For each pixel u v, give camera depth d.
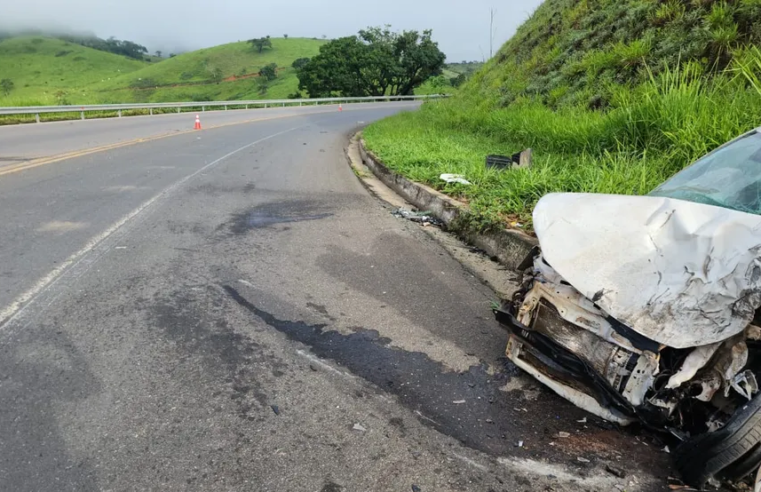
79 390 2.98
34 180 8.64
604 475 2.54
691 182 3.43
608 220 2.99
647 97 7.98
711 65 8.80
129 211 6.96
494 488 2.43
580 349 2.74
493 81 18.56
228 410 2.89
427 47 61.56
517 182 7.05
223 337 3.70
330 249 5.88
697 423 2.57
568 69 12.95
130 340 3.58
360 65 59.78
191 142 15.45
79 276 4.65
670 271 2.53
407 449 2.66
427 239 6.49
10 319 3.78
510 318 3.03
